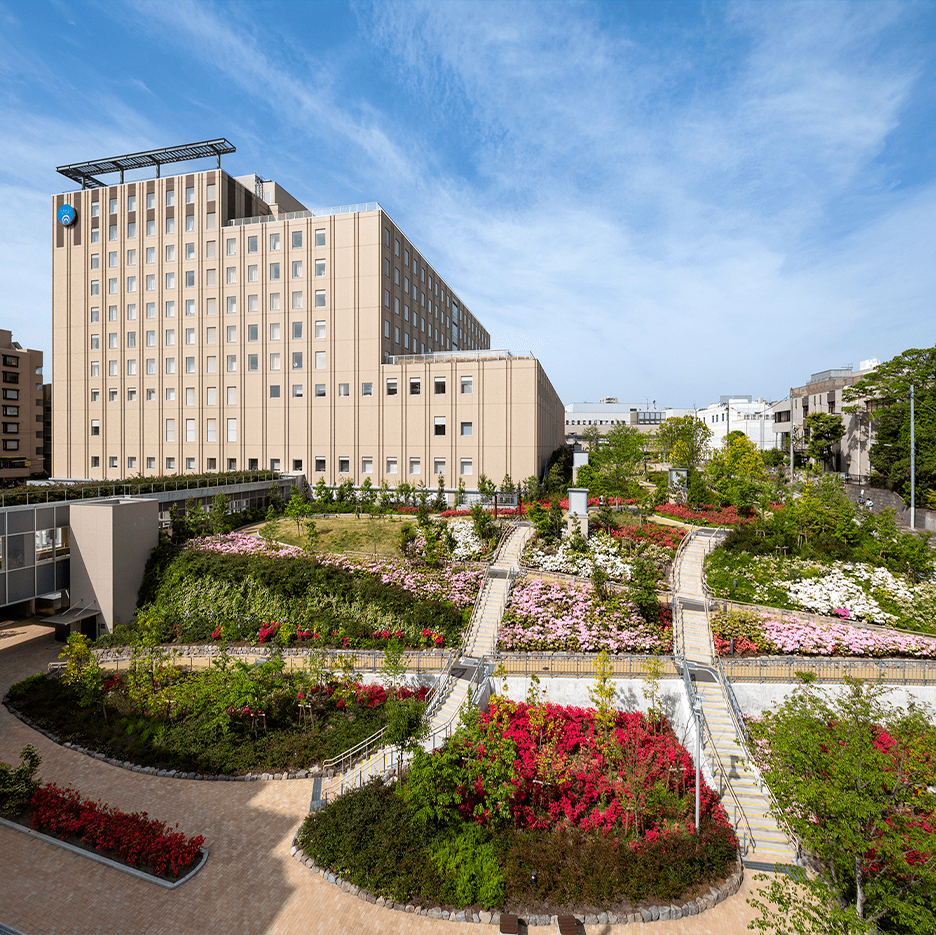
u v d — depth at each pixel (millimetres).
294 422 50062
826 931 9891
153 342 53781
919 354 52875
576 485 45094
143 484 35000
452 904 12078
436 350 65812
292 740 18141
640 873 12703
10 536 25281
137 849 12930
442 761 14156
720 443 117438
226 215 51938
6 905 11609
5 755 17547
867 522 33438
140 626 22406
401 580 27531
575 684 20406
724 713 19156
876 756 11617
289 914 11766
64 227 56562
